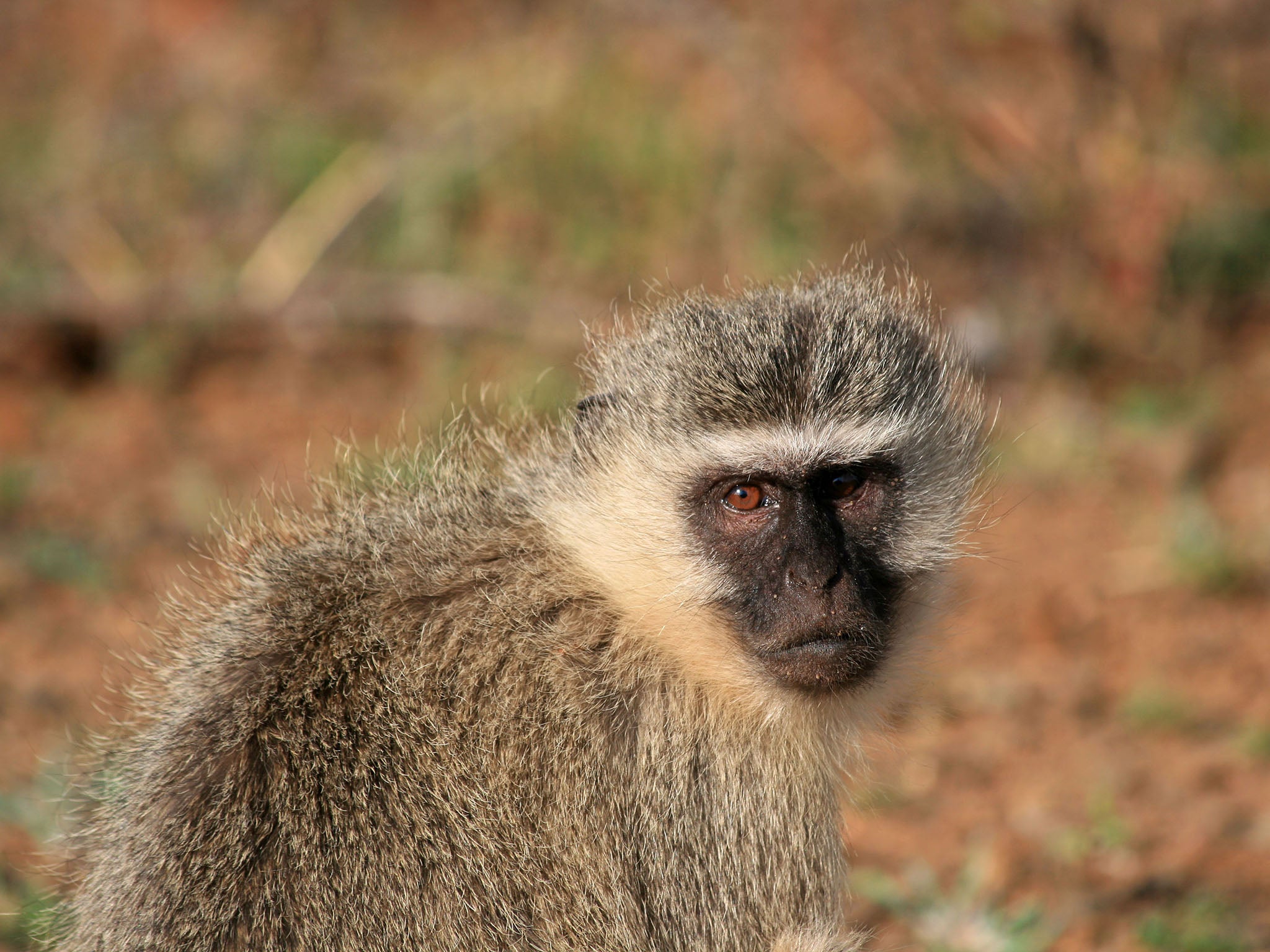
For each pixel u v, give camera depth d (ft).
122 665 37.45
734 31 61.98
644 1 64.34
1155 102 56.54
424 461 27.61
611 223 60.59
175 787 22.27
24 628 39.63
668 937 23.98
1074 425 52.54
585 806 23.21
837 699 25.58
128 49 72.84
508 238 60.70
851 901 30.25
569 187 61.62
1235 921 28.99
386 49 69.87
